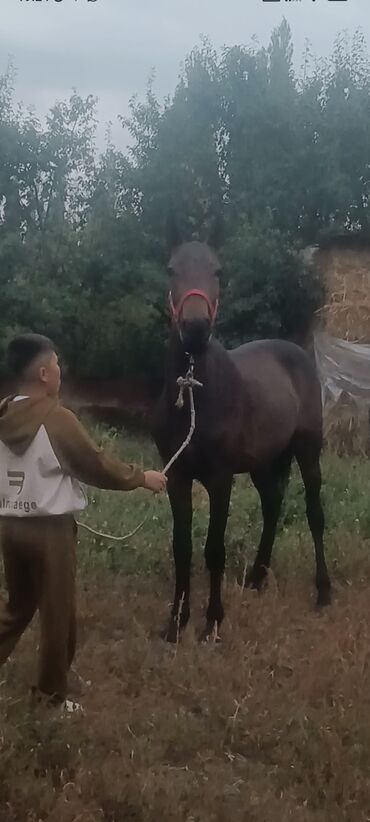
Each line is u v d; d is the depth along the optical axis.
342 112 12.95
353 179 13.01
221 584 5.02
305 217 12.89
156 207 12.86
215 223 4.89
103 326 12.73
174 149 13.21
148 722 3.63
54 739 3.29
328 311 11.63
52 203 13.84
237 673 4.14
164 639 4.73
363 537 6.63
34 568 3.44
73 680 4.03
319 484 5.80
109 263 12.52
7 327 11.87
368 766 3.29
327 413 11.43
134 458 9.75
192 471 4.64
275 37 14.02
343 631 4.71
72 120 13.68
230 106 13.70
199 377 4.43
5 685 3.82
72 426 3.35
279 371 5.47
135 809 2.98
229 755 3.47
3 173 13.30
